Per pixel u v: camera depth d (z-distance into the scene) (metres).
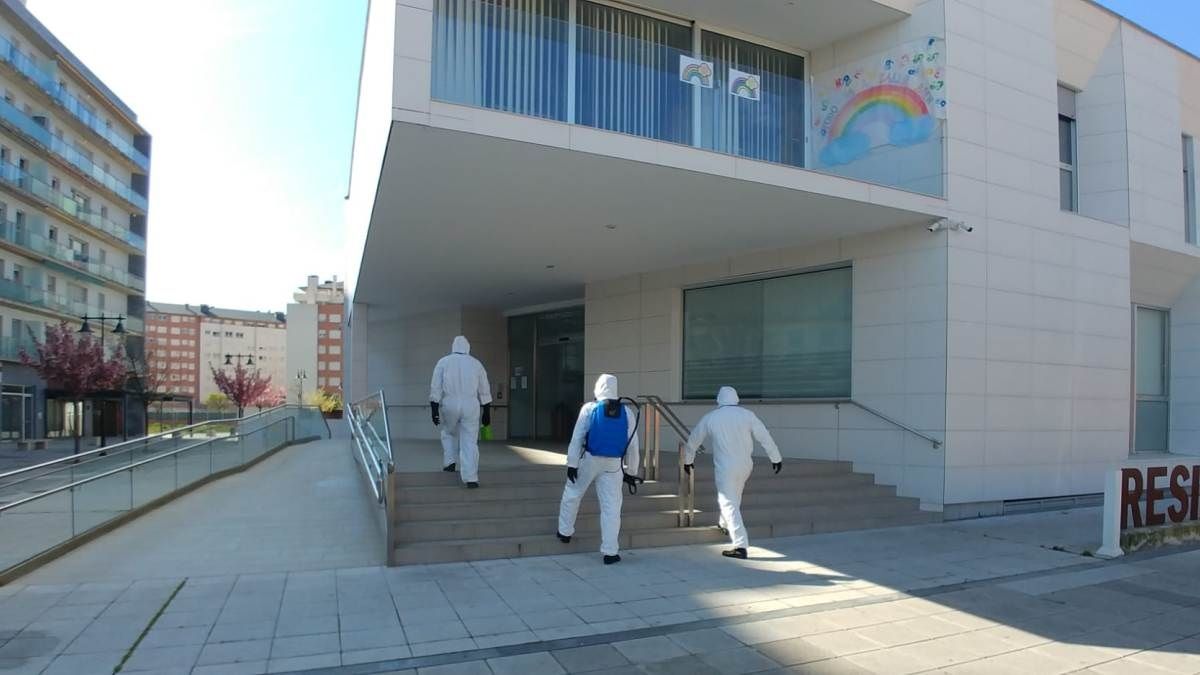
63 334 33.91
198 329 138.88
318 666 4.73
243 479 13.19
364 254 12.86
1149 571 7.66
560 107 8.89
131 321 57.84
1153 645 5.41
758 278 12.81
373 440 9.74
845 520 9.61
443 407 8.96
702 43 11.39
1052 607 6.33
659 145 8.31
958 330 10.51
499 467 10.04
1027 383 11.36
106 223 53.62
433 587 6.55
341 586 6.57
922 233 10.73
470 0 8.40
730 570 7.34
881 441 10.95
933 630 5.66
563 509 7.84
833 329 11.83
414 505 8.22
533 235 11.45
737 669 4.79
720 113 10.61
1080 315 12.31
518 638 5.28
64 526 7.93
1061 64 13.34
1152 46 14.29
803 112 12.04
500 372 19.80
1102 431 12.48
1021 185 11.59
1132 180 13.48
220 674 4.58
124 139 56.66
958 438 10.43
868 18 11.27
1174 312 15.90
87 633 5.32
